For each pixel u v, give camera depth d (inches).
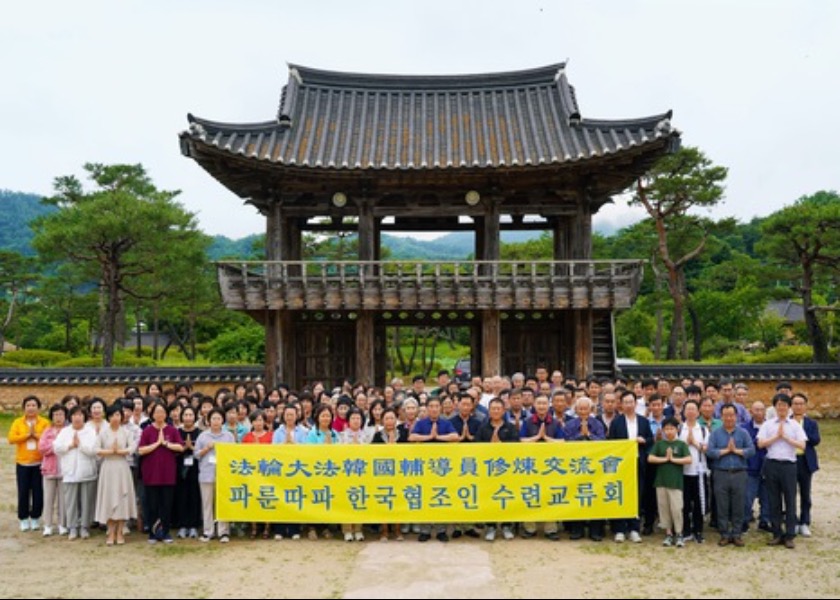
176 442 442.9
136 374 1015.0
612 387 499.2
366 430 470.6
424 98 948.6
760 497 468.1
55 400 1029.2
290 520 435.5
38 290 1963.6
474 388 518.0
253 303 813.2
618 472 435.2
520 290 805.2
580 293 803.4
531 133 879.7
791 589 355.3
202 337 2183.8
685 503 440.8
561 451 435.5
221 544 435.2
